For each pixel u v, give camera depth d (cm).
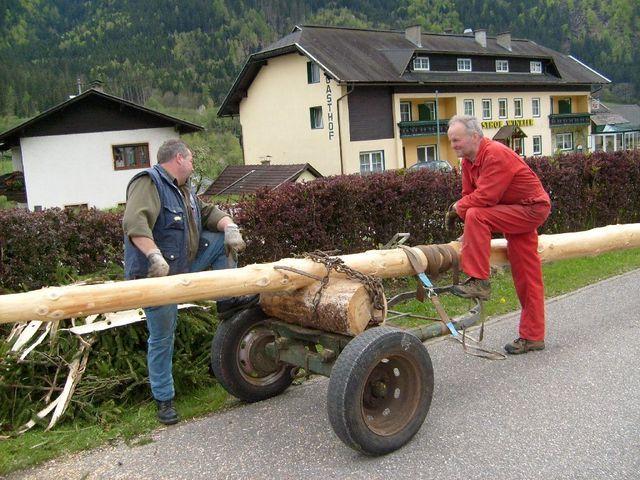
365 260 455
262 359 472
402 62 4081
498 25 14150
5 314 331
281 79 4084
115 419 455
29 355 473
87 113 3266
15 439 429
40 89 8838
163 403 450
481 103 4684
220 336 463
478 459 382
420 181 818
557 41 14488
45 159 3241
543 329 564
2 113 8381
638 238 639
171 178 432
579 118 5553
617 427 415
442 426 429
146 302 364
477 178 514
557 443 398
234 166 3259
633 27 15112
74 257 603
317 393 496
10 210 597
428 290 470
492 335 619
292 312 432
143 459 400
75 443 420
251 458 395
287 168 2920
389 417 399
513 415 440
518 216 507
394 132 4009
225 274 390
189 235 442
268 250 682
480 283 497
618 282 812
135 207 409
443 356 567
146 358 496
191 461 395
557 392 475
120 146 3344
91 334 497
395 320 663
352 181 754
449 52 4481
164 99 9556
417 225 823
